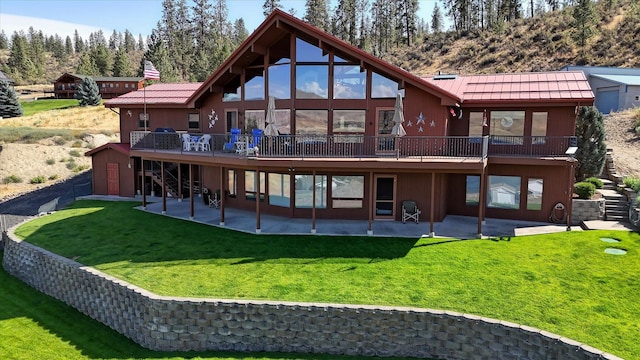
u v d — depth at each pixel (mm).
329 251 15875
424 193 19984
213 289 12945
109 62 107375
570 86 20266
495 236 17562
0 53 163875
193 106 24250
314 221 18109
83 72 99312
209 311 12094
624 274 13359
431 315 11305
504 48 62906
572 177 18359
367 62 19234
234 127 23250
